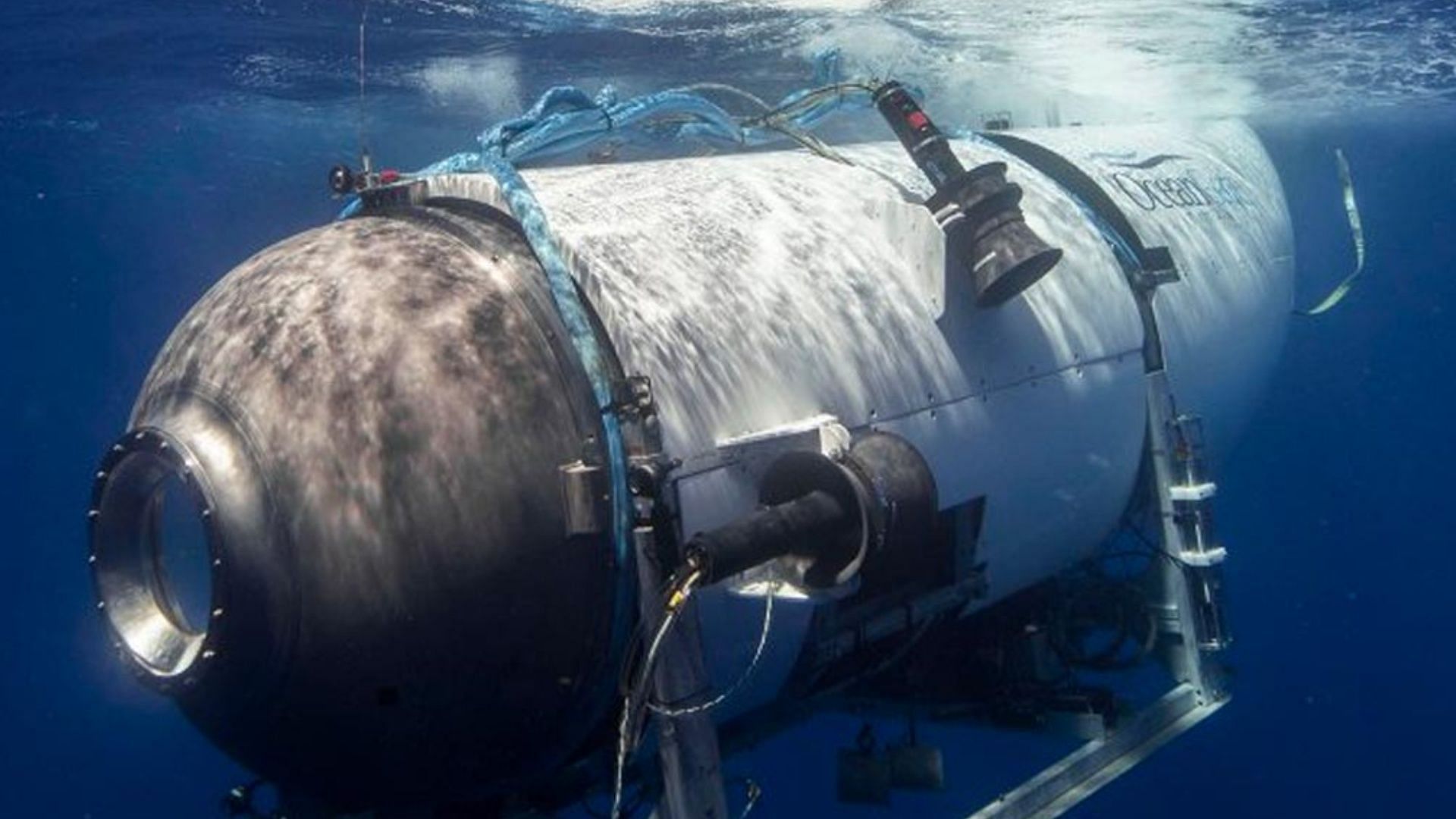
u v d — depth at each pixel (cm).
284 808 448
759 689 446
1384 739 1869
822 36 1320
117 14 1270
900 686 680
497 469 358
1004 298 501
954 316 497
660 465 365
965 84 1523
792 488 400
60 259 4497
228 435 353
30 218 3484
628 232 423
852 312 461
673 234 435
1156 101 1694
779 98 1661
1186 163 777
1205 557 625
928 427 471
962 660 662
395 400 357
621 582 372
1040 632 650
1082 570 687
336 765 372
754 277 441
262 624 344
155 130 2070
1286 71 1559
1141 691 1123
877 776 569
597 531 364
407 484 351
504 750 384
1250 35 1323
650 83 1586
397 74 1566
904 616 484
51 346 7625
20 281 5166
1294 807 1642
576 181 461
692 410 391
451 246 406
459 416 359
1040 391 531
